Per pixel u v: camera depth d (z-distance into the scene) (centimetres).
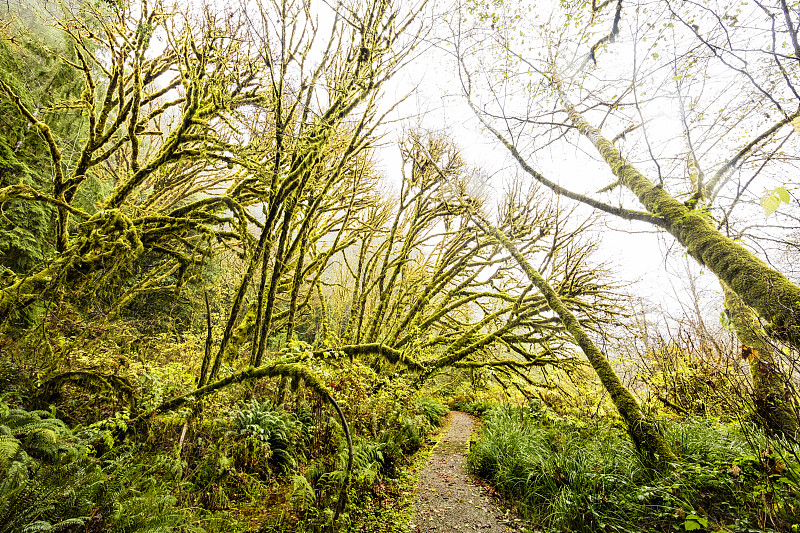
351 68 570
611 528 304
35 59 614
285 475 488
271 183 574
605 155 385
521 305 783
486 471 565
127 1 478
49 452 293
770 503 228
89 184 718
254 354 580
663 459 338
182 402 446
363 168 830
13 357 436
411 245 1030
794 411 254
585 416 614
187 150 570
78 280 563
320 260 889
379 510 447
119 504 256
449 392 1570
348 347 678
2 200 482
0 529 197
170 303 1005
